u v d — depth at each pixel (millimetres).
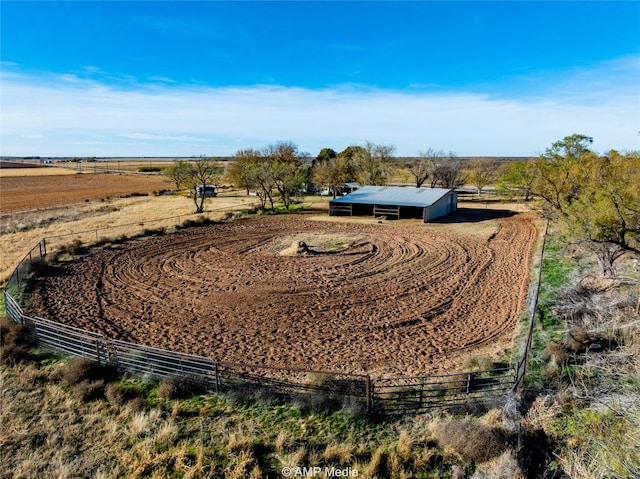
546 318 15391
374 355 13273
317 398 10375
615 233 15352
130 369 12258
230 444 8992
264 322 15977
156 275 22281
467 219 40094
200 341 14375
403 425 9742
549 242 28375
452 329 15156
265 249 28203
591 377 11211
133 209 52594
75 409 10555
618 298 15242
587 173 24453
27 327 14555
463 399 10508
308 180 62125
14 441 9398
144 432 9594
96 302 18250
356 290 19578
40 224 41750
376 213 41344
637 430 8289
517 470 7953
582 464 8094
